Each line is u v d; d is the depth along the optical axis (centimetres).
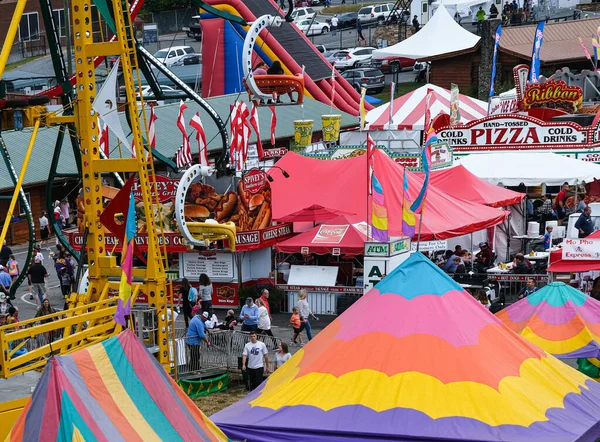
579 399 2436
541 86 7525
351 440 2244
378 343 2458
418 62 12244
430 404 2297
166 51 11744
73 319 2652
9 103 2948
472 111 8188
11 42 2791
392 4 15200
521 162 6247
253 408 2388
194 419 2116
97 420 1862
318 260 5103
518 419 2258
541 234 6175
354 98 9975
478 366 2380
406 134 6956
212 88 8800
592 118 7100
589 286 4709
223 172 5022
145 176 3083
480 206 5403
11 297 3084
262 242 4947
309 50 9806
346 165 5541
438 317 2503
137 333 3131
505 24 12619
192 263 4988
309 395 2378
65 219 6631
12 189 6094
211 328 3984
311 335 4262
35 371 2802
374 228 3825
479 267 5075
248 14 8781
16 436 1802
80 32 3083
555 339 3294
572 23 11244
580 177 6078
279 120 8212
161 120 7388
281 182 5578
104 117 3091
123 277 2394
